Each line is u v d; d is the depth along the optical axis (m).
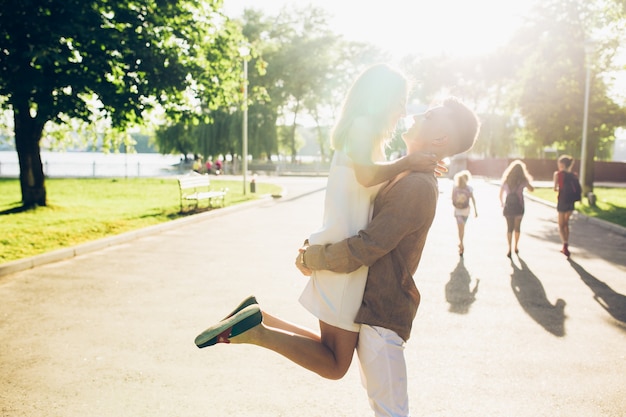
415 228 2.19
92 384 4.03
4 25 11.60
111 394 3.86
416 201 2.16
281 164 58.00
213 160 58.34
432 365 4.52
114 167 46.62
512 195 10.21
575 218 18.03
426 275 8.37
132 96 14.02
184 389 3.96
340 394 3.90
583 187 25.39
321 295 2.31
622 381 4.21
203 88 16.38
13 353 4.67
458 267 9.05
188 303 6.41
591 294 7.20
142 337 5.13
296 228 13.91
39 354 4.65
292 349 2.25
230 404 3.71
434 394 3.93
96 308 6.15
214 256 9.73
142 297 6.67
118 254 9.85
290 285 7.44
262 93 19.38
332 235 2.27
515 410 3.68
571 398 3.89
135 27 13.82
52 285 7.29
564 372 4.39
